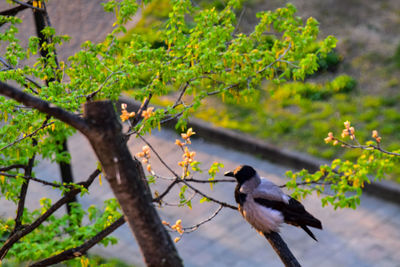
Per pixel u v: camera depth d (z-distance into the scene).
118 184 5.30
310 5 24.80
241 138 19.44
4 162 10.28
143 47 9.65
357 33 23.42
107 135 5.20
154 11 20.81
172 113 8.65
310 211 16.67
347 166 8.07
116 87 8.95
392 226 16.17
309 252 15.55
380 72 21.62
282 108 20.62
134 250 15.84
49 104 5.15
